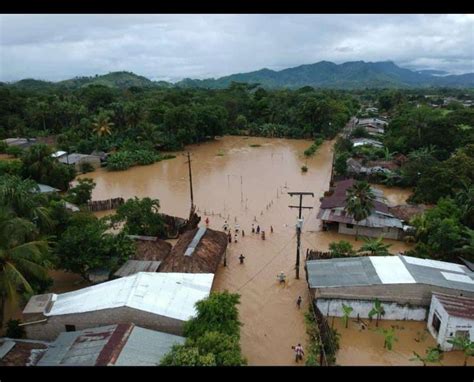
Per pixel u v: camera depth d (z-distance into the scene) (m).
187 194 66.69
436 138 79.50
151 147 94.69
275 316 33.22
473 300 29.92
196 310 27.39
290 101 148.62
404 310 31.72
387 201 57.16
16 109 122.44
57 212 40.38
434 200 55.44
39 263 30.62
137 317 27.28
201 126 107.94
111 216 45.69
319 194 66.25
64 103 119.94
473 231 39.75
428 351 28.02
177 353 22.62
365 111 175.75
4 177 43.62
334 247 40.16
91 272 35.78
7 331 28.30
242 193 66.88
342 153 79.06
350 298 31.84
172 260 36.97
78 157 83.00
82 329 27.84
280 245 46.78
